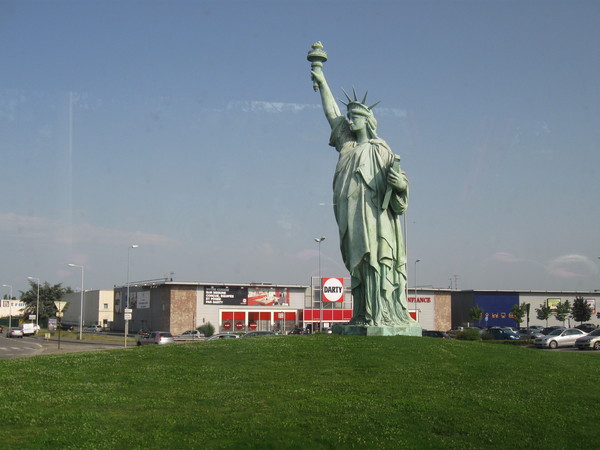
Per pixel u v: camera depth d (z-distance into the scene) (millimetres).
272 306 121875
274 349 35156
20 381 29141
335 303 124750
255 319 120750
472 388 26922
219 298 118875
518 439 20703
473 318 124062
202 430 21453
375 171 45281
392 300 44969
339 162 46812
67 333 135875
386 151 45875
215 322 118188
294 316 123062
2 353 72812
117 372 30734
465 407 23875
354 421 22172
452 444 20312
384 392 26078
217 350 35312
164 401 25062
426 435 21047
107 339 108438
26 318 175625
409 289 127938
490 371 30438
